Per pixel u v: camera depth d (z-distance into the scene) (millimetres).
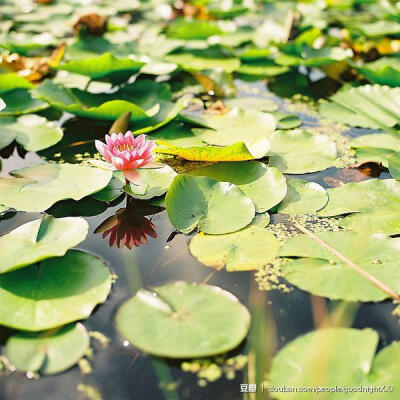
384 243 851
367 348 702
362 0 2295
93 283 790
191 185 959
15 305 746
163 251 868
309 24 1854
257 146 1062
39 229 853
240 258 845
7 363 692
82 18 1714
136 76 1516
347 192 983
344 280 798
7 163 1094
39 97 1227
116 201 992
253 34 1861
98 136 1213
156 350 698
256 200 961
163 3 2326
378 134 1195
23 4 2229
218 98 1409
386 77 1387
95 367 696
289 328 744
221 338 713
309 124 1282
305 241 873
